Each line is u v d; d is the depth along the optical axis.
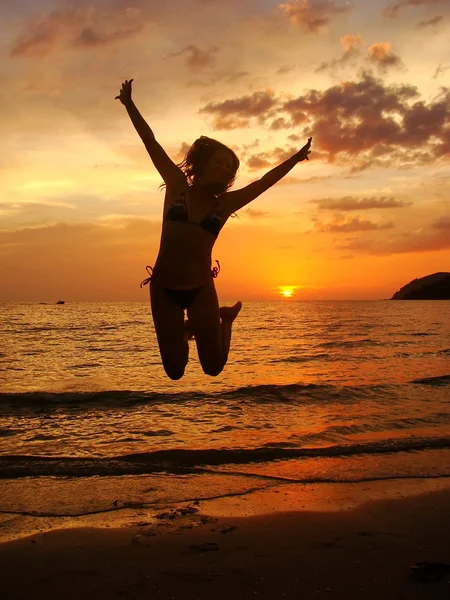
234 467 7.23
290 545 4.64
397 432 9.44
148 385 15.52
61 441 9.02
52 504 5.80
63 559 4.39
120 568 4.23
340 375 17.72
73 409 11.94
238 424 10.33
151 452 7.88
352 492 6.16
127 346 29.42
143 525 5.15
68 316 76.00
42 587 3.94
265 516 5.37
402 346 29.55
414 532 4.93
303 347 28.84
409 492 6.14
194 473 6.96
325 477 6.75
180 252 3.01
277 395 13.50
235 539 4.78
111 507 5.71
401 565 4.25
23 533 5.02
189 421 10.65
